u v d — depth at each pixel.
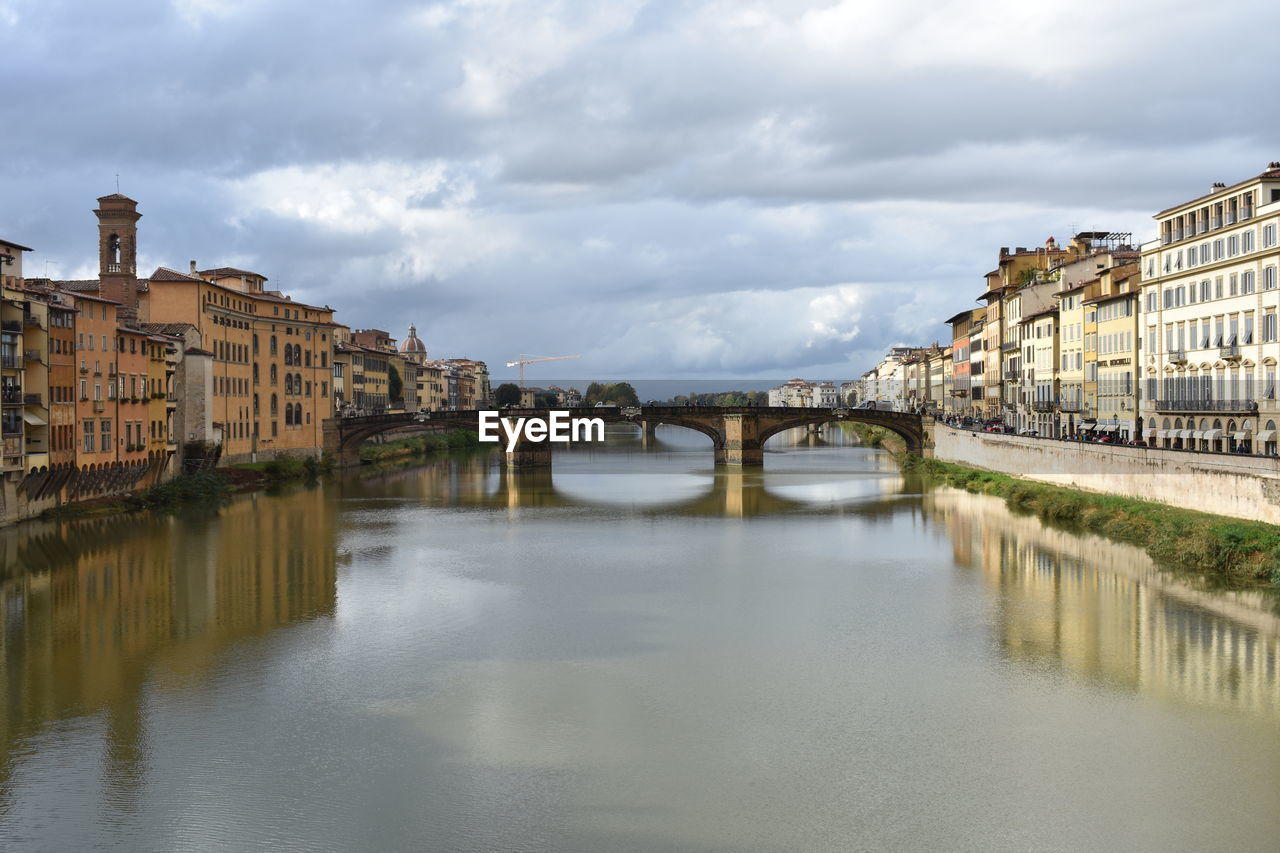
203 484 118.94
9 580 70.19
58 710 45.38
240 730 43.06
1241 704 44.88
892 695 46.62
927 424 171.50
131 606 63.06
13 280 87.31
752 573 73.00
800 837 34.31
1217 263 91.38
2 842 34.19
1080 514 90.56
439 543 86.81
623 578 71.62
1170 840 33.94
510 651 53.59
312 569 74.81
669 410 171.38
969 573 71.44
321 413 169.12
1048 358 138.50
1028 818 35.34
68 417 96.69
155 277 131.62
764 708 45.16
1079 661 50.84
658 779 38.41
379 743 41.69
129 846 33.97
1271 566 64.94
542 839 34.28
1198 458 79.19
